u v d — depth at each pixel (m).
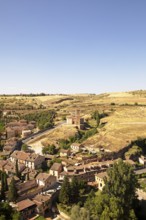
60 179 162.25
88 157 188.38
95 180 162.00
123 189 117.62
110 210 110.38
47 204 130.25
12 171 167.50
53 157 195.75
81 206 129.75
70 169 164.38
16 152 198.75
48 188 148.38
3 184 136.62
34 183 148.50
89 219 102.62
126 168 125.62
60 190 138.38
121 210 110.25
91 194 131.00
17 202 130.00
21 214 119.19
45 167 182.38
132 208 120.12
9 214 112.19
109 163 177.00
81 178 159.88
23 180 159.62
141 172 175.12
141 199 135.38
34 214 125.19
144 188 149.38
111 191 120.31
